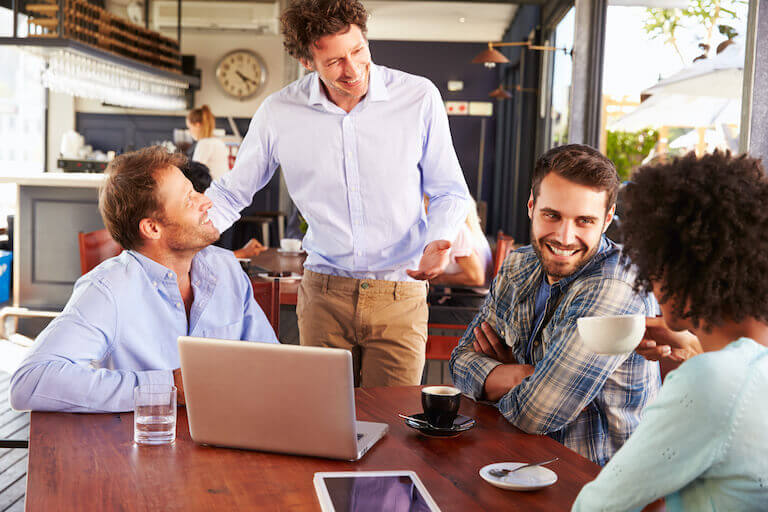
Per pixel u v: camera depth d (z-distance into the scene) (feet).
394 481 3.70
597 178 4.68
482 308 5.98
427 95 7.08
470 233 10.42
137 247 5.75
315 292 7.47
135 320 5.54
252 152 7.44
